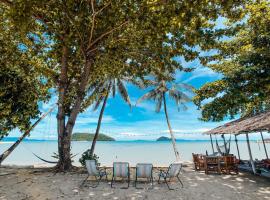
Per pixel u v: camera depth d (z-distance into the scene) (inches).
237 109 628.4
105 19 440.5
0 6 497.0
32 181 442.3
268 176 492.7
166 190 387.5
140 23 377.1
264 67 564.7
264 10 491.2
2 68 412.2
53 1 408.8
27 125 440.5
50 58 645.9
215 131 666.2
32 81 458.0
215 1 329.1
